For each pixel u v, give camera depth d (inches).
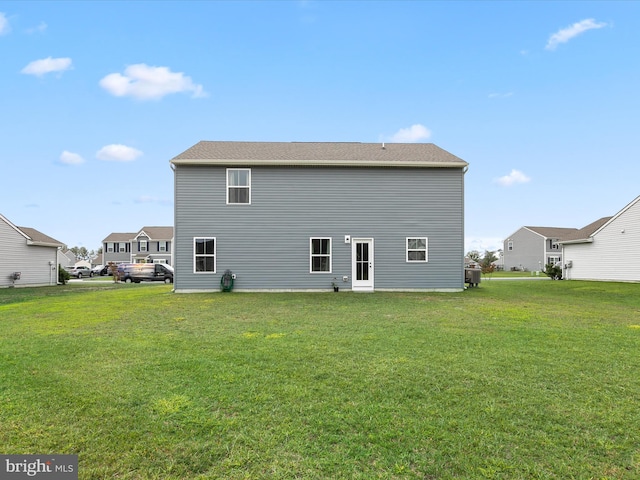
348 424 136.5
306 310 410.3
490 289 727.1
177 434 129.0
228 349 239.1
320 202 636.7
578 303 494.6
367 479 104.5
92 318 364.5
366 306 442.0
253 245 628.7
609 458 115.5
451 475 106.4
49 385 175.2
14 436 127.0
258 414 144.4
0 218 880.3
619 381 181.9
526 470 108.8
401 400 158.4
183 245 620.7
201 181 624.7
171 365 205.2
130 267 1151.0
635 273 926.4
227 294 585.9
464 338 269.0
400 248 643.5
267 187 631.8
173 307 440.8
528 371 195.8
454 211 649.0
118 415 143.2
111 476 105.7
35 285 970.7
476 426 135.3
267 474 106.8
